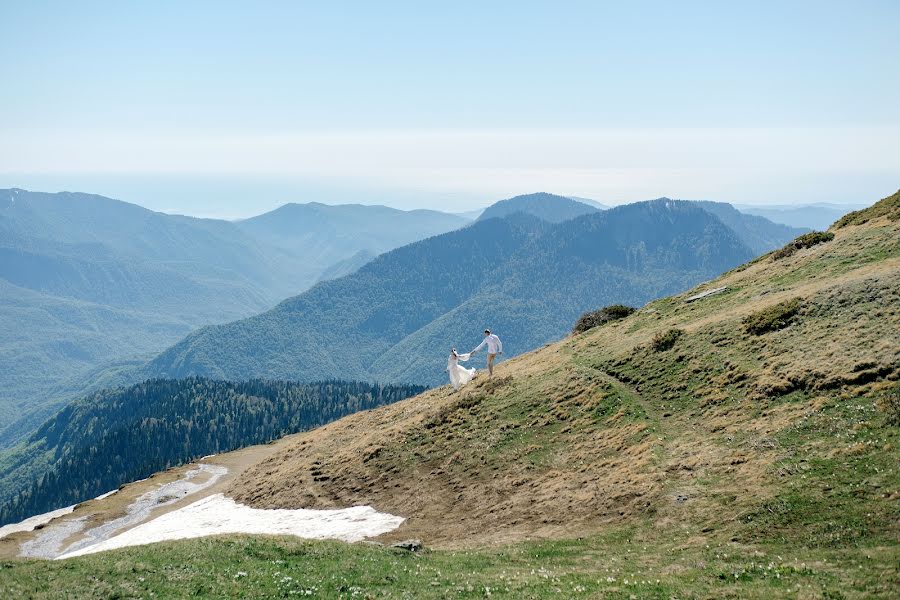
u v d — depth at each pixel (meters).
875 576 17.91
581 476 34.91
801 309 42.16
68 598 21.33
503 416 47.53
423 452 46.69
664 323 55.59
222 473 79.19
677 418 37.44
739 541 23.19
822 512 23.22
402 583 23.06
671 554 23.44
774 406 33.47
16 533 60.56
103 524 60.38
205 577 23.89
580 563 24.33
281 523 42.34
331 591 22.20
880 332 34.47
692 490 28.70
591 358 53.47
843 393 31.14
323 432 70.62
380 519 38.56
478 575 23.58
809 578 18.67
